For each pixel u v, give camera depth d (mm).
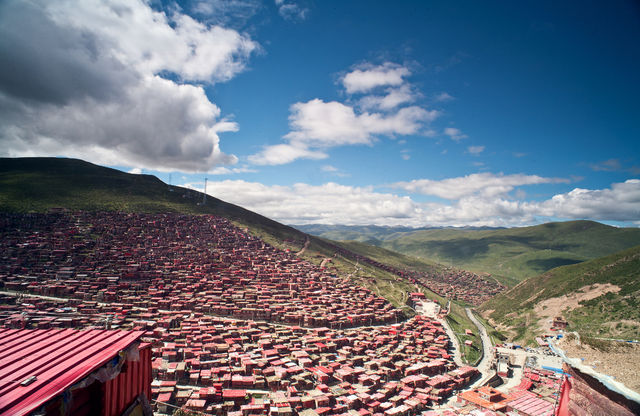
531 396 99312
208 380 89875
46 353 14211
